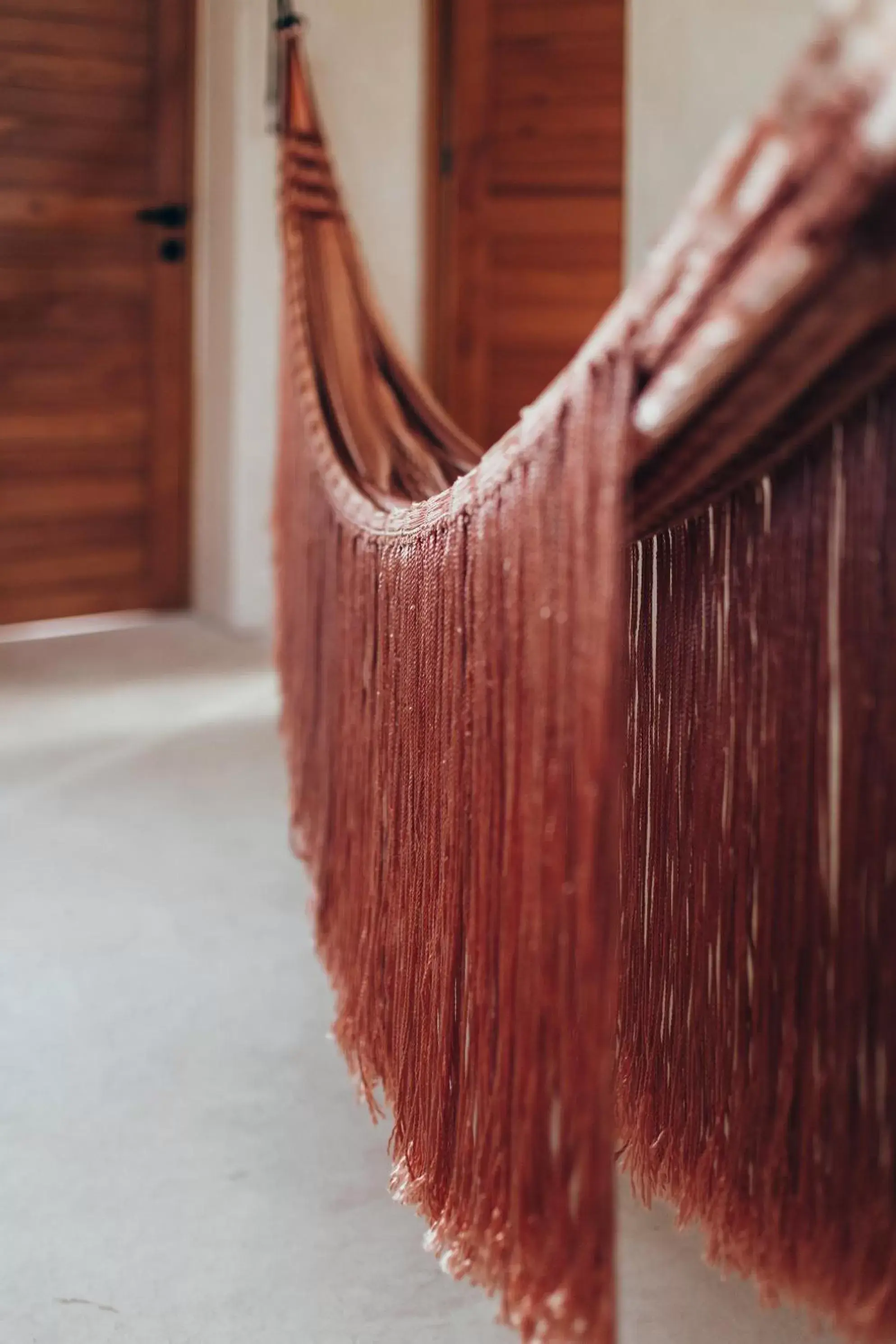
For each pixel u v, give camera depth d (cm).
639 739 106
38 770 261
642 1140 107
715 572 91
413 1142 103
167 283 376
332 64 350
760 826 86
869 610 74
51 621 373
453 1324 113
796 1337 111
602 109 348
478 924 86
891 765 73
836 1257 77
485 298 364
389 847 116
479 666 86
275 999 172
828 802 79
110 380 371
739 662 88
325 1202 130
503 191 359
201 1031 163
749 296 56
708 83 225
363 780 130
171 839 228
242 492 369
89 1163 136
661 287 62
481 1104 85
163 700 311
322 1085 151
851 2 51
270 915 198
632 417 65
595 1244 68
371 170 356
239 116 351
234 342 362
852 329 56
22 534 364
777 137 54
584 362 68
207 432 381
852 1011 75
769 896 84
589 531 67
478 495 86
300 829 178
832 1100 77
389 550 116
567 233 356
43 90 348
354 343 211
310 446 179
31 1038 161
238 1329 112
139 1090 150
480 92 356
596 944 68
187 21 365
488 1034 84
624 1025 111
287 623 204
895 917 73
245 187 355
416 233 361
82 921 194
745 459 75
